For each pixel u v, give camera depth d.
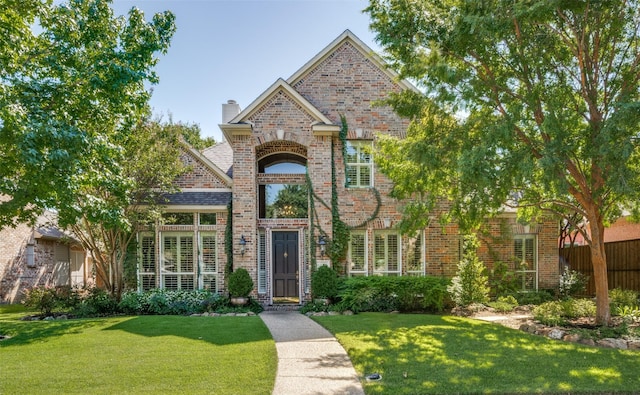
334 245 14.62
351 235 15.16
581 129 9.72
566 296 14.71
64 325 10.45
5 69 8.19
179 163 14.12
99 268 14.25
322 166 14.67
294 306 14.27
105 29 9.34
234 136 14.55
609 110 9.23
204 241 14.91
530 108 9.46
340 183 15.20
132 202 13.43
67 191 8.52
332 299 13.80
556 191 9.96
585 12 8.52
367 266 15.01
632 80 9.34
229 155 18.33
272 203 15.41
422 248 15.18
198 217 14.80
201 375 6.11
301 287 14.69
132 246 14.55
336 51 15.79
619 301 12.70
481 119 9.30
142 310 13.25
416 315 12.20
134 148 13.30
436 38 9.66
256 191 14.77
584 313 10.77
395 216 15.16
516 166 8.81
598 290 10.04
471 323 10.58
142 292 13.88
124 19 9.58
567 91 9.48
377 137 14.34
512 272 14.91
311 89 15.62
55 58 8.88
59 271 21.42
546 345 7.97
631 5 9.18
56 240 20.45
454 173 10.55
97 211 9.67
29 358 7.18
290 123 14.72
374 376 6.00
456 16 8.88
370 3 9.80
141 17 9.58
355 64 15.73
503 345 7.96
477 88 9.28
